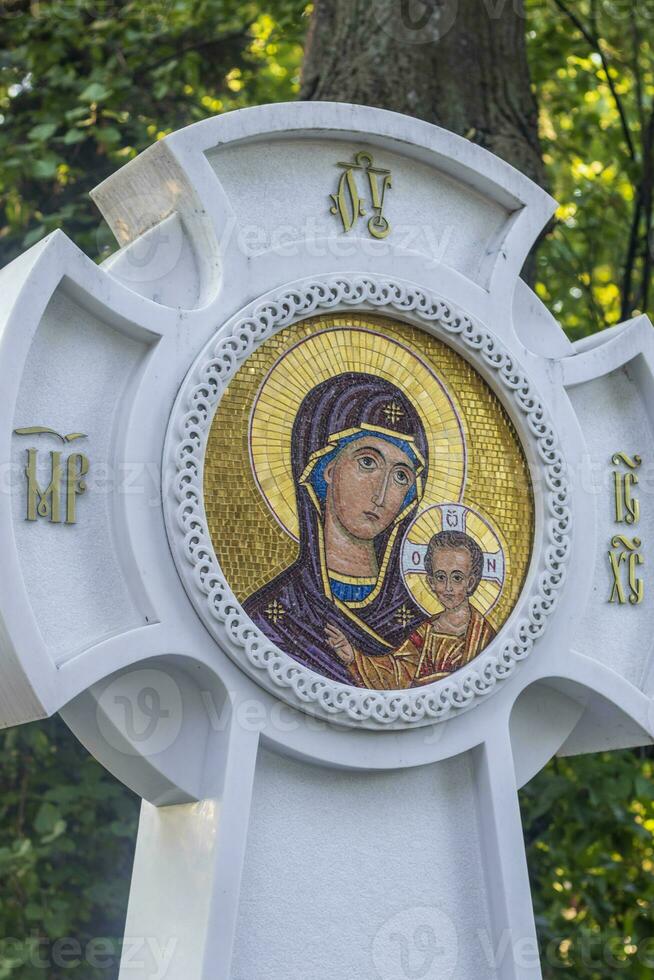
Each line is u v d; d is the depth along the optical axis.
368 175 4.91
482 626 4.74
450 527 4.77
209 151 4.61
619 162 10.16
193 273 4.63
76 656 4.06
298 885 4.39
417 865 4.59
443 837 4.66
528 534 4.91
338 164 4.86
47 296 4.16
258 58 10.12
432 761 4.59
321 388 4.62
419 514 4.72
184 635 4.23
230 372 4.41
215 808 4.27
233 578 4.36
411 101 6.80
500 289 5.01
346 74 6.91
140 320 4.34
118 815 7.96
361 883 4.48
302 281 4.60
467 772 4.75
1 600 3.94
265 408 4.50
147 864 4.58
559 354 5.21
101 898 7.75
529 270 7.38
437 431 4.81
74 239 8.44
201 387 4.34
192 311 4.45
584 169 10.98
